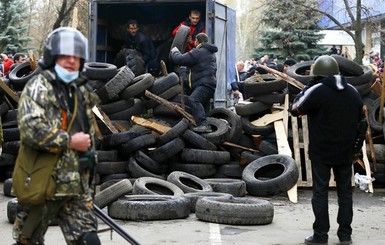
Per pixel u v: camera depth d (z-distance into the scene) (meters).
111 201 9.02
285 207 10.41
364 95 13.20
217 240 7.84
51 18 41.44
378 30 28.94
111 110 12.86
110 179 12.03
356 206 10.55
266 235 8.20
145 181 10.28
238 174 12.29
